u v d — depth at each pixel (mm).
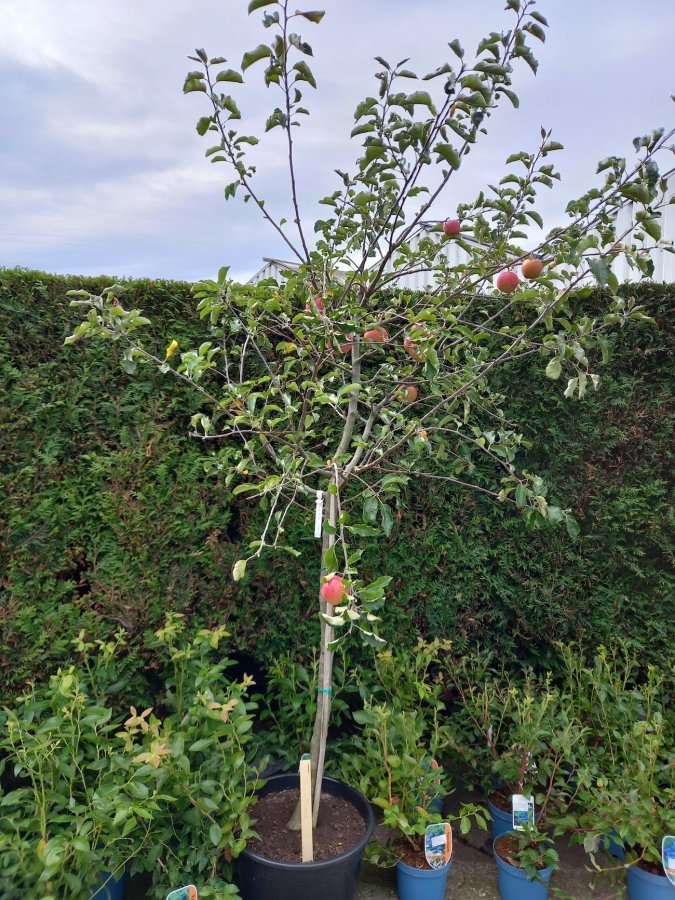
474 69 1544
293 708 2273
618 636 2672
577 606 2697
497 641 2773
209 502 2467
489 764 2217
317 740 1849
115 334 1828
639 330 2734
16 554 2041
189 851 1639
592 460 2740
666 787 2115
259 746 2297
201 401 2410
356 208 2027
